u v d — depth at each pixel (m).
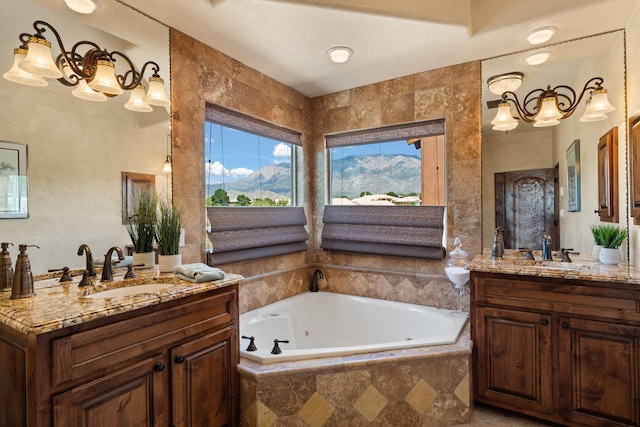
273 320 2.65
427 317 2.68
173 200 2.16
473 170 2.67
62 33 1.71
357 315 3.05
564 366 1.89
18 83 1.57
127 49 1.94
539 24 2.09
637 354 1.73
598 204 2.31
